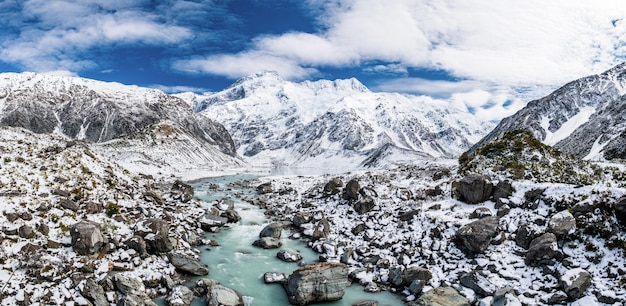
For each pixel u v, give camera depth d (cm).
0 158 3050
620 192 2492
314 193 4859
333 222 3634
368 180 5038
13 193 2595
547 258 2281
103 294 1992
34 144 3694
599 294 1978
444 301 2086
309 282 2209
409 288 2328
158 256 2561
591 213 2500
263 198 5362
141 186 4219
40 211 2520
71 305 1884
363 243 3097
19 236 2217
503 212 2902
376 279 2512
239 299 2155
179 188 4775
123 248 2466
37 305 1820
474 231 2586
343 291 2245
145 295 2067
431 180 4353
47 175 3061
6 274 1933
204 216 3641
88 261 2202
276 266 2747
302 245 3234
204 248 3056
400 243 2955
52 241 2272
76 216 2658
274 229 3384
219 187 6888
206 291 2250
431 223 3052
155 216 3209
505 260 2428
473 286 2255
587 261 2220
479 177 3272
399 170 5791
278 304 2189
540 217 2688
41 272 1998
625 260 2134
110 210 2908
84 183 3206
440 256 2652
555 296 2031
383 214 3481
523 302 2061
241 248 3111
